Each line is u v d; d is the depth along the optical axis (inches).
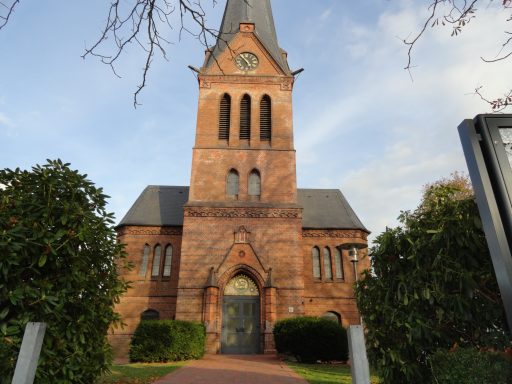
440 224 292.2
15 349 228.5
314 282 1143.6
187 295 906.1
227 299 922.7
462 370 228.2
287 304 906.7
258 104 1093.8
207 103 1087.6
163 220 1173.1
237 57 1132.5
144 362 680.4
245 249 944.9
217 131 1060.5
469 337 276.4
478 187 126.5
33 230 249.1
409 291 290.4
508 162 124.4
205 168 1018.7
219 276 920.3
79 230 265.6
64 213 263.9
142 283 1091.9
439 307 277.7
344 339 700.7
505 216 117.5
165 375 492.4
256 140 1058.1
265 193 1004.6
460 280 265.7
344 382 447.2
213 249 943.7
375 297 325.7
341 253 1181.7
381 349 295.4
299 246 952.9
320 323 697.6
